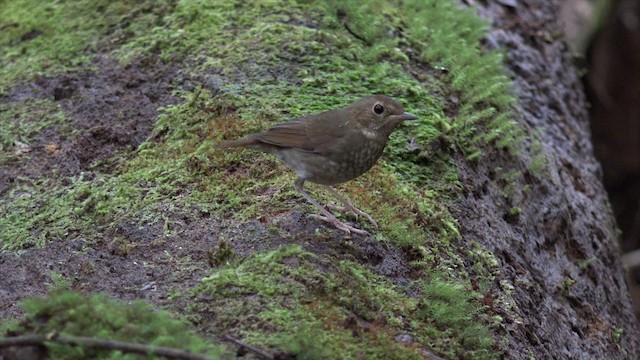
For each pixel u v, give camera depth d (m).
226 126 10.57
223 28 12.43
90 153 10.84
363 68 11.91
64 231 9.55
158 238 9.11
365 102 9.05
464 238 9.79
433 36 13.02
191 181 9.94
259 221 9.13
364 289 8.34
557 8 17.72
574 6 20.80
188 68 11.80
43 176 10.57
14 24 13.69
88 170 10.59
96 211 9.72
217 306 7.82
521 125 12.75
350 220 9.36
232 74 11.49
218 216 9.33
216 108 10.89
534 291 9.98
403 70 12.09
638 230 23.55
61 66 12.52
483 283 9.30
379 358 7.53
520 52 14.80
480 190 10.78
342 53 12.12
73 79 12.13
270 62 11.70
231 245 8.81
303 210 9.29
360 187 9.94
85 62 12.51
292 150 9.04
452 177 10.45
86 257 9.08
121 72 12.05
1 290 8.76
